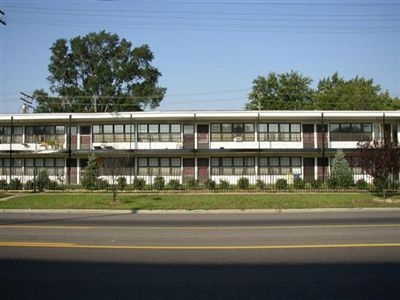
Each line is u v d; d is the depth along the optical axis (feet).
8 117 133.18
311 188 103.35
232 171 135.85
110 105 204.85
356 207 69.87
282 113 130.72
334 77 245.65
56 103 207.31
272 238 38.96
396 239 38.22
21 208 71.31
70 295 22.25
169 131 136.98
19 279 25.34
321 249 33.55
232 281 24.58
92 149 134.10
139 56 208.64
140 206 71.61
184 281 24.62
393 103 216.54
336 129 136.05
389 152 80.74
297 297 21.74
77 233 42.83
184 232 43.11
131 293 22.50
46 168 139.33
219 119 134.82
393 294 22.18
